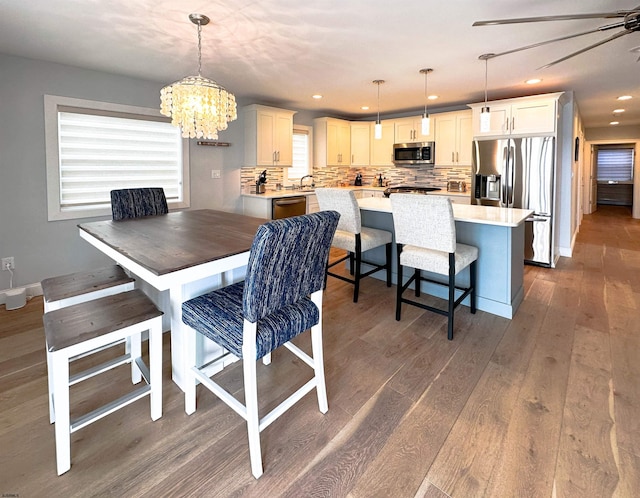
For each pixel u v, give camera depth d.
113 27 2.54
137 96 3.95
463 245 3.04
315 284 1.70
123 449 1.63
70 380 1.72
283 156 5.30
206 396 2.01
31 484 1.45
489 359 2.37
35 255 3.46
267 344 1.53
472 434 1.71
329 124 6.03
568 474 1.48
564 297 3.46
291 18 2.38
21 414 1.84
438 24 2.48
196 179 4.66
